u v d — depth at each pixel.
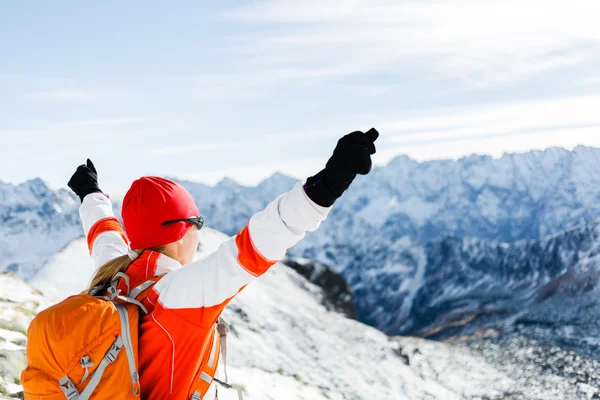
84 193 2.58
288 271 14.88
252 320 9.53
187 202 2.01
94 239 2.44
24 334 4.86
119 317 1.72
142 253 1.95
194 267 1.75
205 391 1.94
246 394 5.57
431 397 8.80
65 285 8.92
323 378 8.14
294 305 11.64
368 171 1.54
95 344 1.68
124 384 1.70
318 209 1.58
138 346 1.78
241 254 1.65
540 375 10.51
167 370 1.79
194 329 1.75
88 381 1.68
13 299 5.41
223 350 2.13
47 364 1.67
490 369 10.66
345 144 1.54
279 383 6.69
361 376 8.73
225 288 1.69
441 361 10.54
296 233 1.62
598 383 9.90
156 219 1.92
